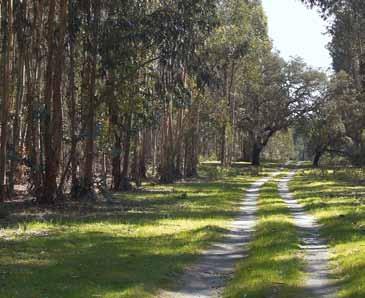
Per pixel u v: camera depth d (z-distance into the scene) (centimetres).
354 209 2639
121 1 2977
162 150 5022
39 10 3000
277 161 11331
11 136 3362
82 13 2950
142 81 3638
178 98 3872
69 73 3269
